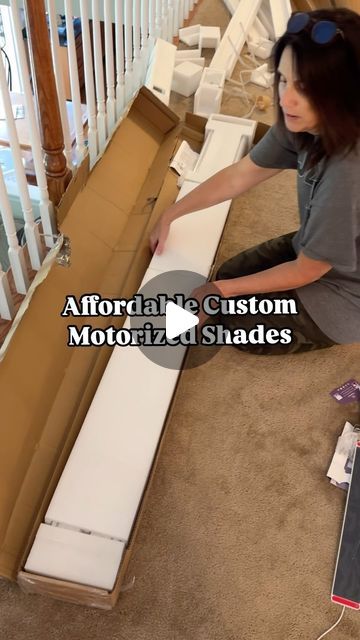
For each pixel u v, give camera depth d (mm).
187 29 2527
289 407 1469
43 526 1093
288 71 896
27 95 1104
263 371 1527
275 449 1392
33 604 1128
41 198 1307
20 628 1103
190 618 1144
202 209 1564
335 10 880
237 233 1852
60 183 1395
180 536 1240
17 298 1382
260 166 1358
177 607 1153
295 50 863
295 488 1333
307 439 1416
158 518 1259
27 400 1211
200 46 2465
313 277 1210
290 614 1162
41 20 1068
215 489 1314
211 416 1431
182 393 1462
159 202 1713
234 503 1298
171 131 1937
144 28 1892
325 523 1287
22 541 1096
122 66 1744
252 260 1604
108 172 1666
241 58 2512
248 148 2010
